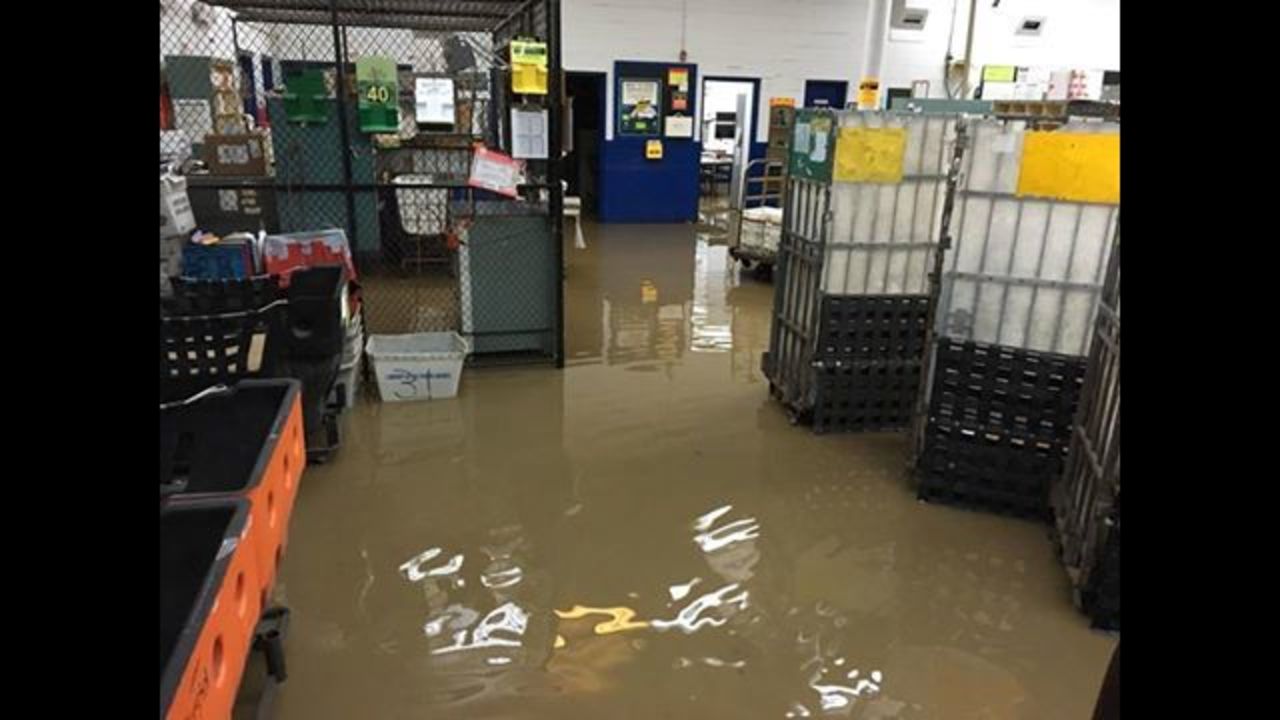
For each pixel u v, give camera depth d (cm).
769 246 765
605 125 1094
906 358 418
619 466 381
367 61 458
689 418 441
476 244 504
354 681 236
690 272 820
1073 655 256
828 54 1146
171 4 680
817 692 237
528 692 233
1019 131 318
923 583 294
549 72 466
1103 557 264
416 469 372
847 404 420
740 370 523
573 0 1046
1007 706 233
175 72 671
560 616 268
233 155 597
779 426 433
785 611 274
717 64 1112
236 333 328
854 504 351
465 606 272
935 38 1167
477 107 723
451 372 456
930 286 351
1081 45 1200
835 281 405
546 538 316
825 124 393
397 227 726
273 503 199
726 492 358
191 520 166
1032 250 323
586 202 1195
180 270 417
